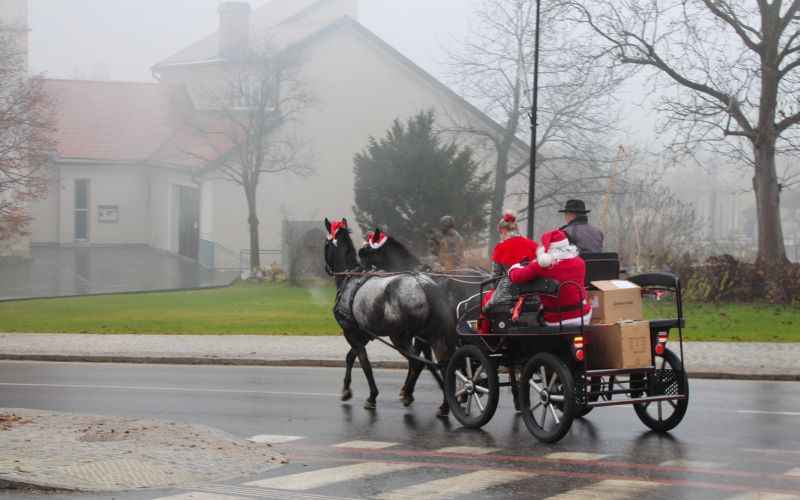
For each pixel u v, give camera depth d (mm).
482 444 10375
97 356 18781
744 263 27203
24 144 34594
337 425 11648
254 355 18391
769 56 29125
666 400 10469
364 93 46156
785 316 23859
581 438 10641
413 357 12383
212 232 43469
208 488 8242
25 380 16094
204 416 12352
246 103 41500
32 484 8164
